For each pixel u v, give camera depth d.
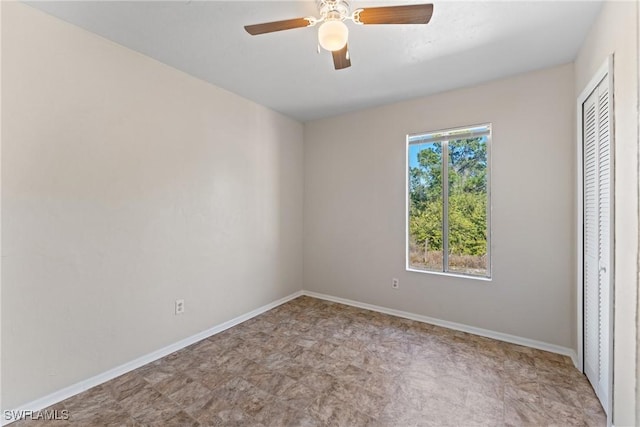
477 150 2.88
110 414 1.72
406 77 2.62
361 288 3.54
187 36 2.02
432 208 3.14
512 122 2.60
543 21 1.83
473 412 1.73
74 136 1.90
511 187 2.61
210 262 2.79
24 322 1.71
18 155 1.68
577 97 2.21
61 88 1.84
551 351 2.44
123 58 2.14
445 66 2.42
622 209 1.44
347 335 2.77
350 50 2.17
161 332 2.39
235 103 3.03
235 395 1.89
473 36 1.99
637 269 1.30
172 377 2.10
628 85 1.37
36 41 1.74
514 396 1.87
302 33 1.98
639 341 1.29
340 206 3.69
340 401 1.83
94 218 2.00
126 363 2.16
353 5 1.70
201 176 2.71
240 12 1.76
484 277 2.84
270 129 3.48
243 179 3.14
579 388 1.94
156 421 1.67
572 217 2.35
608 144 1.65
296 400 1.84
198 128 2.67
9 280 1.66
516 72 2.52
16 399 1.68
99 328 2.03
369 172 3.46
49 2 1.67
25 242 1.71
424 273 3.09
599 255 1.81
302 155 3.99
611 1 1.56
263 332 2.84
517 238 2.59
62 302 1.86
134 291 2.22
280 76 2.63
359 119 3.53
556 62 2.35
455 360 2.31
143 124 2.27
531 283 2.53
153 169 2.34
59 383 1.84
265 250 3.42
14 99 1.66
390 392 1.92
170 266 2.46
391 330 2.87
